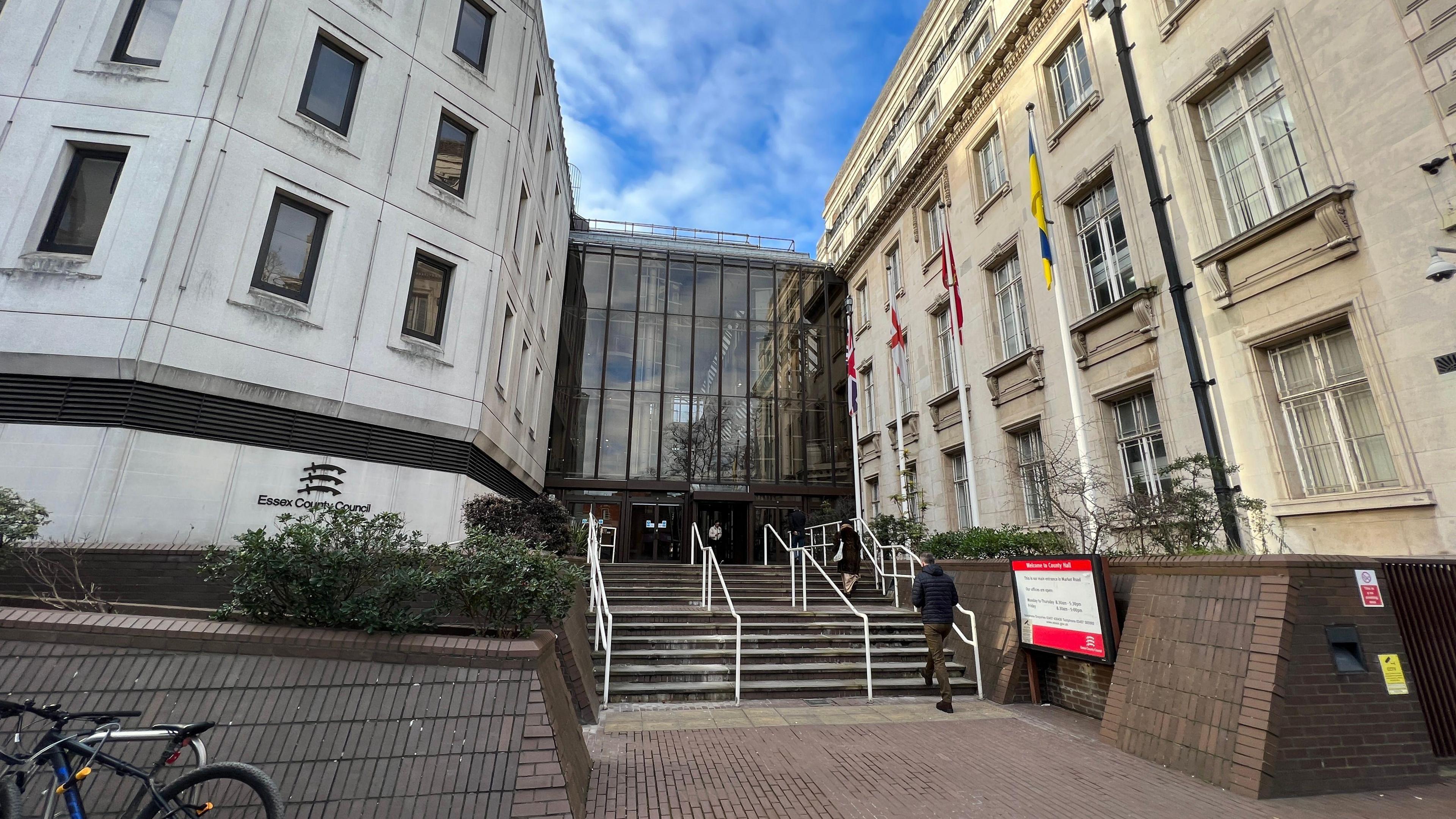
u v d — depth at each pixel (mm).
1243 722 4668
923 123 21844
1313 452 8398
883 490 20891
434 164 12672
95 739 3121
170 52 9602
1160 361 10523
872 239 23312
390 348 11211
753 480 22016
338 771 3529
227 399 9273
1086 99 13000
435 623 4574
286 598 4309
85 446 8109
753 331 23828
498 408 13758
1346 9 8094
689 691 7762
